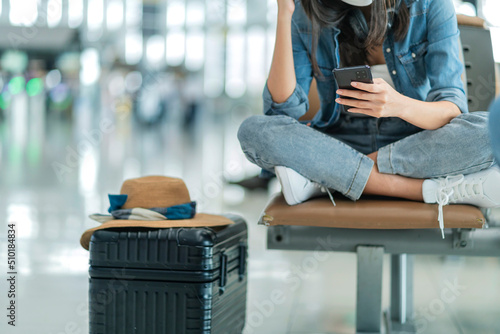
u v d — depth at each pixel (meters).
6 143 9.88
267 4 21.59
